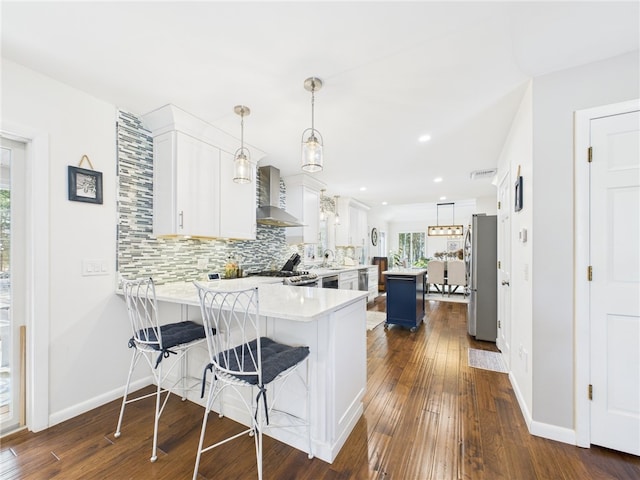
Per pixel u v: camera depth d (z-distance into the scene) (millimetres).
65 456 1619
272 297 1896
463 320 4812
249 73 1843
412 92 2057
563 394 1753
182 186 2400
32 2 1297
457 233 8250
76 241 2033
